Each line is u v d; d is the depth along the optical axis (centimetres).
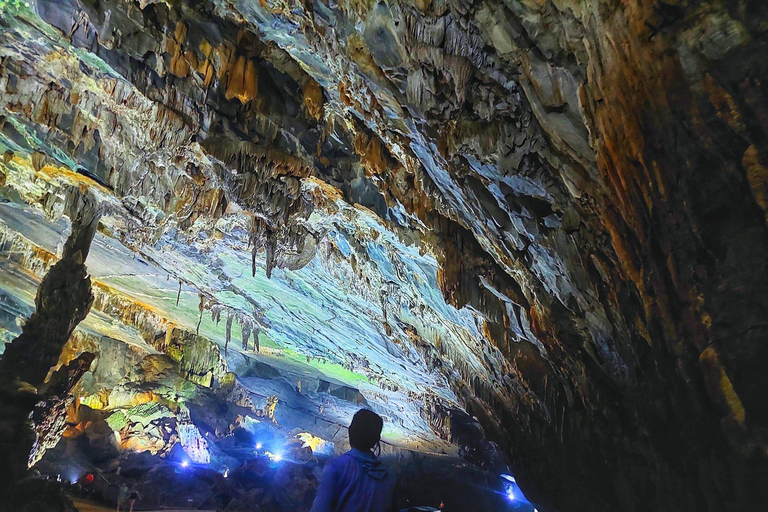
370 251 877
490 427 1142
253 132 632
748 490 297
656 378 431
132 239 1003
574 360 656
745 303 282
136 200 823
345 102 555
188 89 575
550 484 886
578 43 353
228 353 1964
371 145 614
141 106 594
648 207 337
